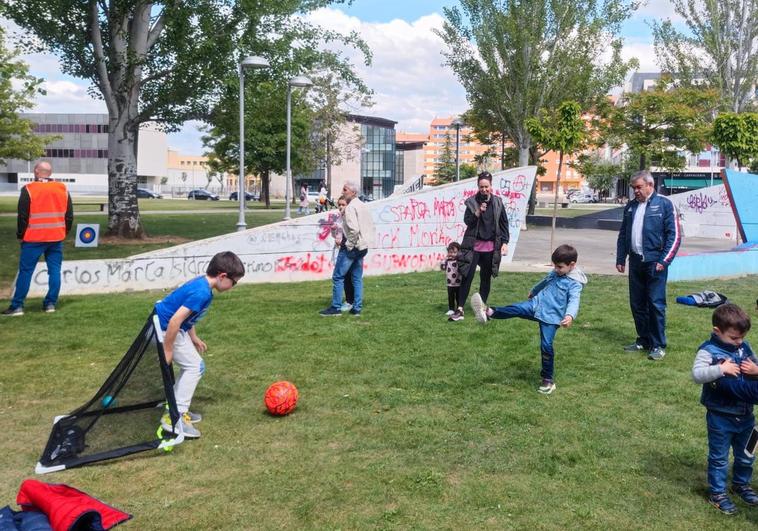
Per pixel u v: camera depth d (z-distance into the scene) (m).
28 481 3.47
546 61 28.47
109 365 6.61
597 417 5.08
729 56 34.47
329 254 13.02
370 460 4.32
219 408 5.35
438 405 5.38
